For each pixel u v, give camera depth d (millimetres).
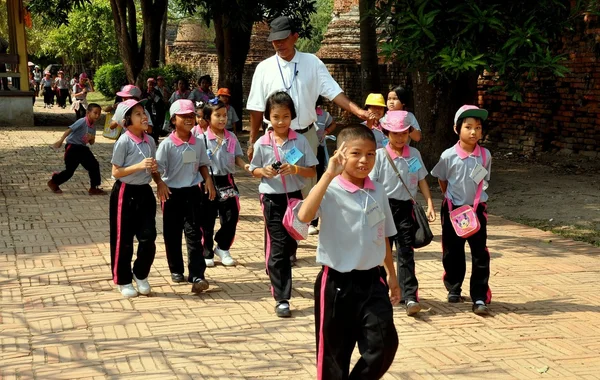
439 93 12141
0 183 12492
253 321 5895
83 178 13164
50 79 32594
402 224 6148
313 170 6156
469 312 6188
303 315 6055
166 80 24734
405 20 9805
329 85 6887
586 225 9828
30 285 6781
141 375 4793
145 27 24406
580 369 5000
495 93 16797
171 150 6605
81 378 4742
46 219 9625
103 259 7672
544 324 5902
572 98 15016
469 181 6137
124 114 6266
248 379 4762
